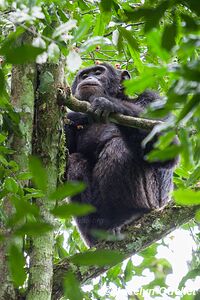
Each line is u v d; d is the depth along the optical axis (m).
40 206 9.47
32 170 4.12
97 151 13.20
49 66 10.75
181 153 4.78
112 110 10.45
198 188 10.70
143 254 13.57
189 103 4.59
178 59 8.47
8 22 9.77
